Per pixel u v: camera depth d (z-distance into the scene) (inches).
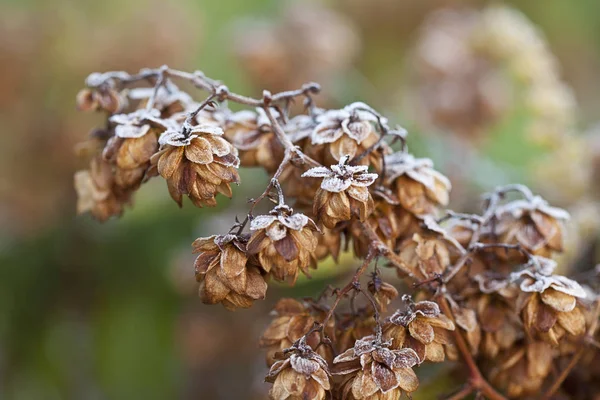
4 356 36.3
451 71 40.6
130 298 36.7
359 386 22.8
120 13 39.2
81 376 36.3
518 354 25.1
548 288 24.1
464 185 35.0
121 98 25.5
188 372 37.0
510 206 25.6
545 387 26.3
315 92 24.8
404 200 24.6
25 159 36.7
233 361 37.5
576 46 60.6
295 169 24.8
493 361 25.5
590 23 60.5
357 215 23.4
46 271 36.9
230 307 23.3
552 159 35.3
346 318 24.3
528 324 24.2
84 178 25.8
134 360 36.1
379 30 50.8
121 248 37.0
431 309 23.5
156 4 39.9
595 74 61.1
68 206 37.0
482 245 24.6
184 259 35.6
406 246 24.6
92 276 36.9
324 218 23.2
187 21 42.4
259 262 23.2
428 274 24.5
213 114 25.0
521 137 42.4
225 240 23.1
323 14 42.9
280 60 39.4
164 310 36.6
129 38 38.9
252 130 25.1
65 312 36.9
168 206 37.3
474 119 39.9
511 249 25.3
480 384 24.9
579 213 31.3
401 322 23.4
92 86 25.4
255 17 48.3
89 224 36.8
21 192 36.7
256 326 36.4
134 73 39.2
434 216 24.9
